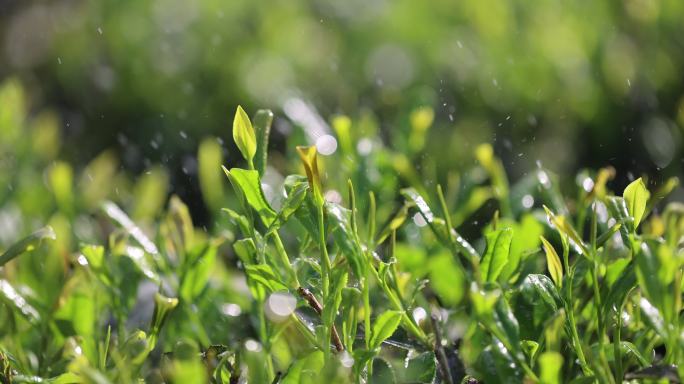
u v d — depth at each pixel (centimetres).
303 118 163
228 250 160
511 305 132
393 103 350
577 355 129
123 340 137
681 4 316
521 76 343
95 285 139
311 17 461
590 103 310
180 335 140
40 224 187
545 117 321
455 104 354
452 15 426
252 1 455
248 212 130
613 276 129
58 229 159
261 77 403
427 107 158
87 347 137
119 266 139
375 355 128
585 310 133
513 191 151
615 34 326
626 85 309
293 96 365
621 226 129
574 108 315
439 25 424
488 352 125
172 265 142
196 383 126
